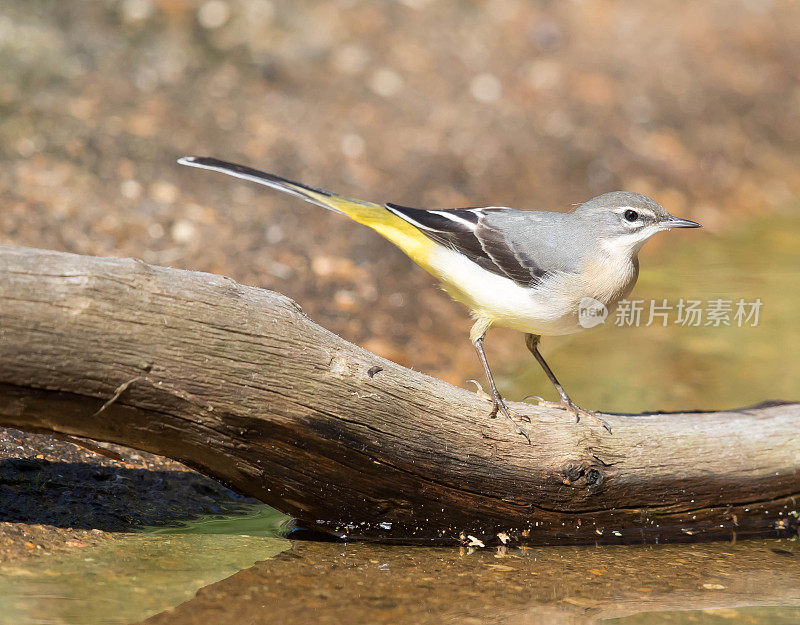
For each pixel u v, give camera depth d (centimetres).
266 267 1588
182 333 804
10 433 1059
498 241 1073
